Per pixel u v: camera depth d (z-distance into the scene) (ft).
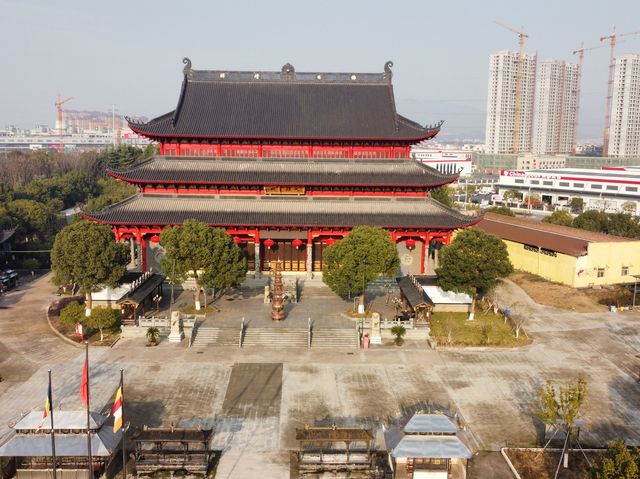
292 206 301.22
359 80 338.54
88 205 492.95
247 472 140.67
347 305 268.41
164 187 301.43
